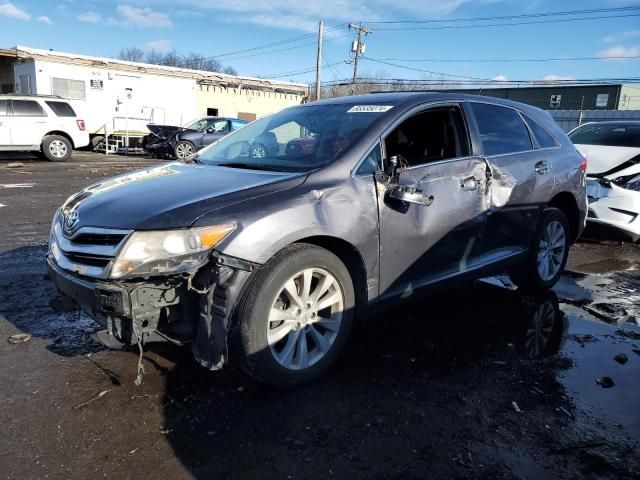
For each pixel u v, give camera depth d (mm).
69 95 22234
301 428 2738
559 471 2475
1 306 4273
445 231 3754
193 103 26359
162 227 2688
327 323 3242
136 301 2619
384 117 3609
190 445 2574
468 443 2664
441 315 4410
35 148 16375
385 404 2994
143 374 3234
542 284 4992
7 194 9742
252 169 3504
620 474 2467
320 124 3855
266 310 2871
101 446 2547
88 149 23562
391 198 3369
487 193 4070
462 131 4051
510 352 3740
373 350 3689
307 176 3172
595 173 7285
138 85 24188
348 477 2393
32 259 5609
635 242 7707
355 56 41094
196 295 2785
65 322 3998
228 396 3018
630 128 8172
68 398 2949
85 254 2809
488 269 4262
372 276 3357
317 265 3064
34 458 2447
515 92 51250
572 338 4055
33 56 21125
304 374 3113
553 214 4898
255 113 29969
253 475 2383
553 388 3256
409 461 2514
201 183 3188
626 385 3324
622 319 4520
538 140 4816
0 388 3039
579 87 48750
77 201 3318
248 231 2758
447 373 3393
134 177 3562
